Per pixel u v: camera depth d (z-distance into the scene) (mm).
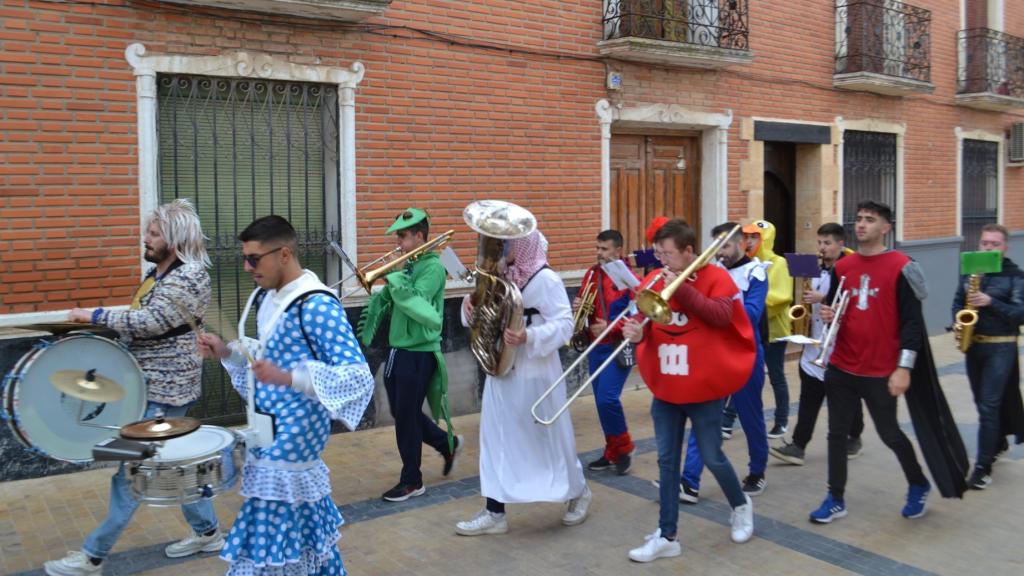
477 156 7703
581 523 4941
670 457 4438
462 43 7523
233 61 6348
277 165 6809
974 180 13680
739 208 9906
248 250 3053
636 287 4500
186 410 4234
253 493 3016
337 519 3281
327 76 6789
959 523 4961
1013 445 6734
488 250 4637
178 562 4348
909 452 4902
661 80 9031
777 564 4371
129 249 6016
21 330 5582
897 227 12055
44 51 5656
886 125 11734
